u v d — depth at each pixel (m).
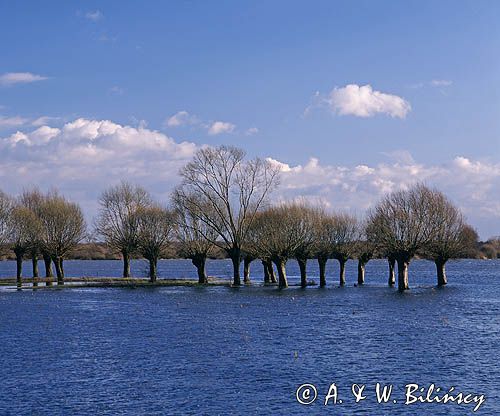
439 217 125.50
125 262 155.38
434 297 110.38
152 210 145.62
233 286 135.38
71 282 147.00
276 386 47.97
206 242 140.38
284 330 72.75
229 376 50.78
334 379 49.97
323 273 135.88
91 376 50.94
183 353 59.56
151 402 44.03
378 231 124.88
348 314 86.81
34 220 147.75
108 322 79.94
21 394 46.03
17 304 101.56
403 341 65.50
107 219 150.50
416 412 42.44
